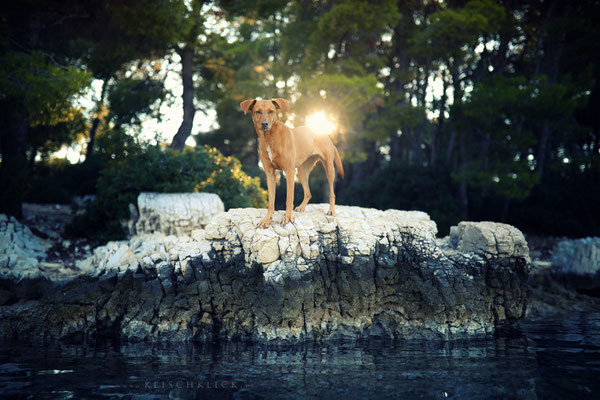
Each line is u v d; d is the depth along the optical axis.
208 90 21.81
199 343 6.02
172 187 11.10
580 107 18.02
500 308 7.25
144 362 4.95
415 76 22.78
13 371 4.57
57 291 7.09
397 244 6.93
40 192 18.75
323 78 18.19
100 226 11.55
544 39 20.50
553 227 17.91
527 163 17.20
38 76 11.08
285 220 6.34
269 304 6.14
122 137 11.75
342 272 6.57
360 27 20.14
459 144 23.25
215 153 13.12
